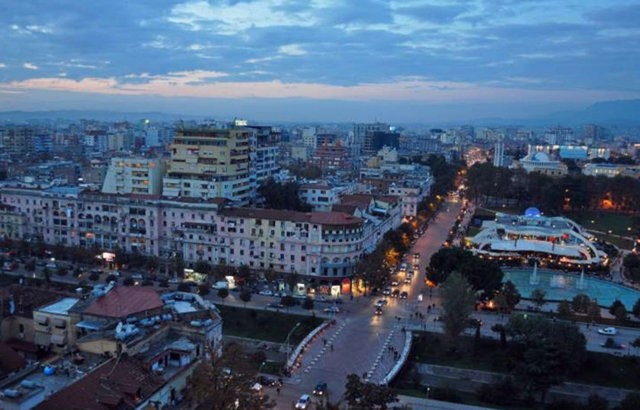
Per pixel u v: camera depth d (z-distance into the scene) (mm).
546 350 143875
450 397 142875
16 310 126688
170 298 131250
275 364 153875
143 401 86750
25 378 93500
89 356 101500
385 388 112375
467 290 167750
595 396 141375
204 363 96875
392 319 191000
